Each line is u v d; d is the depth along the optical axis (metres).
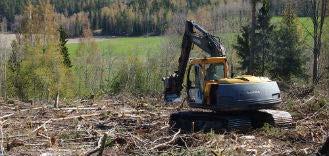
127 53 56.62
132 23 86.00
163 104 19.28
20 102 19.34
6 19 78.25
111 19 88.06
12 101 19.28
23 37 45.66
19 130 12.09
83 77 46.38
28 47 40.28
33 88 37.75
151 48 59.06
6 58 47.16
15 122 13.27
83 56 52.88
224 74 12.60
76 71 47.34
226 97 11.70
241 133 11.85
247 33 41.94
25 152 9.18
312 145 10.27
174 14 70.62
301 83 29.12
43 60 39.06
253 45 34.53
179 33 53.81
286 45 37.91
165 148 9.72
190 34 13.78
